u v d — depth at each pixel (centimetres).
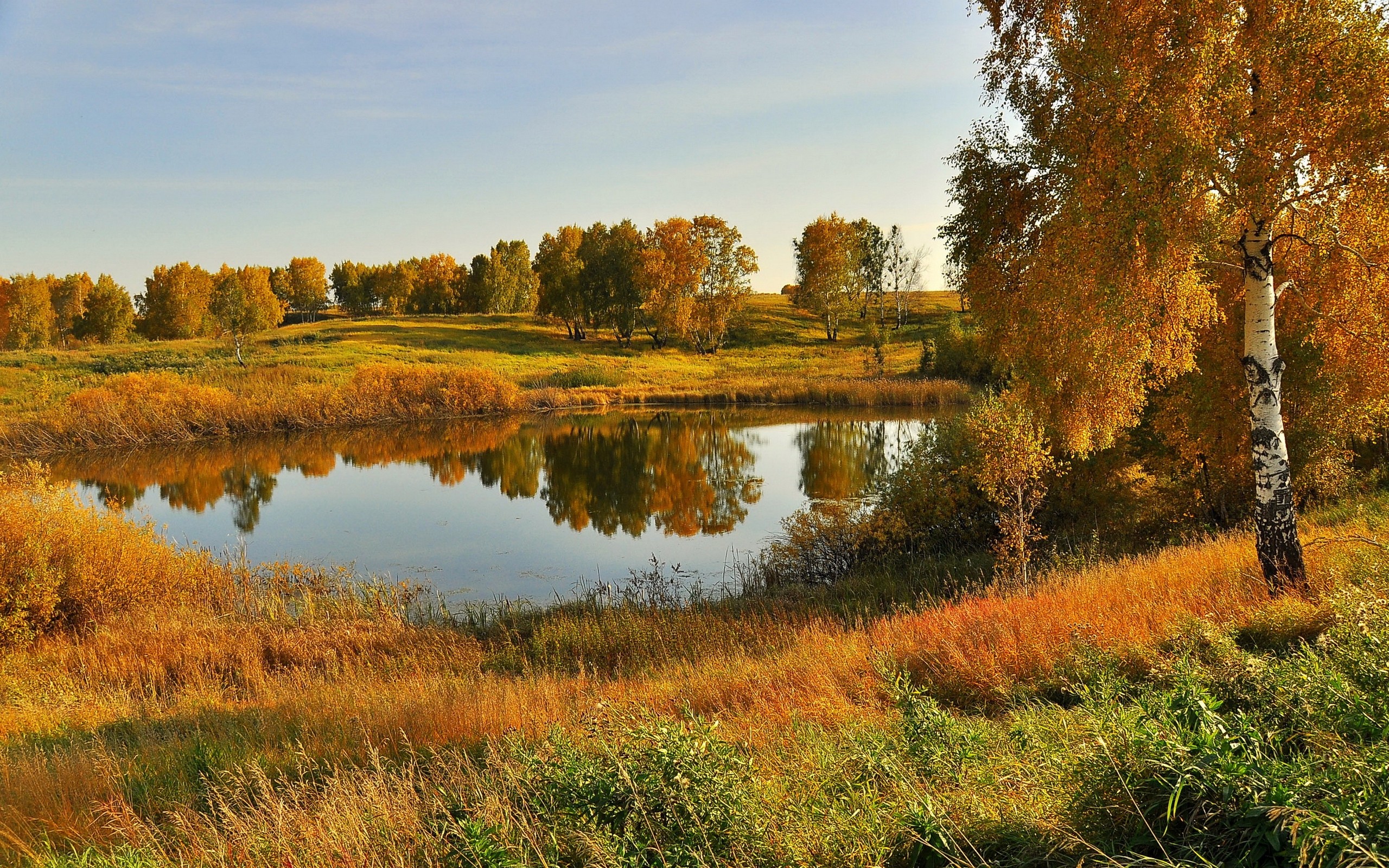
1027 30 1001
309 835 458
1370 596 540
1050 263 954
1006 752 442
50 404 4678
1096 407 1034
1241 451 1477
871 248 9825
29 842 571
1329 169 802
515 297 12675
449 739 743
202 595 1551
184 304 9419
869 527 1703
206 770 707
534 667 1152
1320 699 393
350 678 1105
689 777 388
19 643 1266
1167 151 761
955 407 4925
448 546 2088
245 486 3120
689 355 8331
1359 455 1652
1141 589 904
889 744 474
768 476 2944
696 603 1449
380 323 9888
